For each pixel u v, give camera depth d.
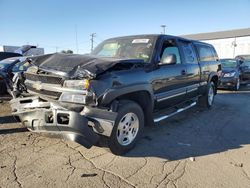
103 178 3.29
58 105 3.60
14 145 4.24
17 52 14.08
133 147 4.25
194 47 6.62
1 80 7.45
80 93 3.50
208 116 6.77
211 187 3.17
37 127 3.76
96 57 4.07
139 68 4.33
